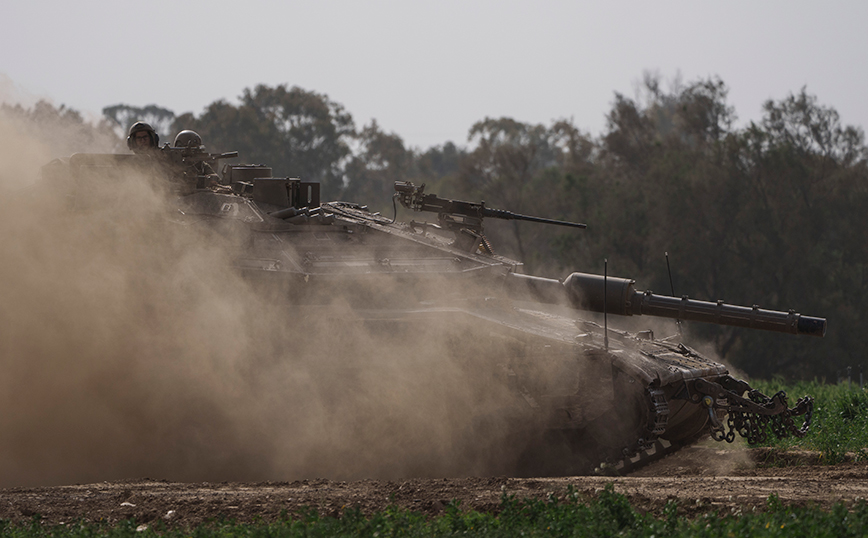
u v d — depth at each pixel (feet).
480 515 70.69
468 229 132.98
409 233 133.18
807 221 393.09
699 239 400.47
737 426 111.75
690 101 492.54
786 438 125.90
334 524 67.97
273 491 89.56
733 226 401.08
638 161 520.01
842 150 424.87
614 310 122.52
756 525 64.95
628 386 104.12
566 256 440.86
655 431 103.50
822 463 114.93
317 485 94.43
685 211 404.98
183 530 71.67
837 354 374.02
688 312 119.14
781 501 77.51
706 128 488.44
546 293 124.77
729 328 399.44
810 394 200.64
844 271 392.27
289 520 72.59
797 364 391.04
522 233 513.86
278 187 133.80
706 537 61.62
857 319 377.91
